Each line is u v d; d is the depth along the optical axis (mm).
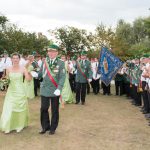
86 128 8758
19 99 8172
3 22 36344
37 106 12016
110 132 8391
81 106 12516
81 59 13062
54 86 7871
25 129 8438
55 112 8008
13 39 33625
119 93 17406
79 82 13023
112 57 16188
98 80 17000
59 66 7820
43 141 7441
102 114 10891
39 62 14773
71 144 7273
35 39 33062
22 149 6848
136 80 12852
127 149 6984
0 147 6945
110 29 31062
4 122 8070
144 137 7965
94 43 29156
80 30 28672
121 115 10805
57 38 28156
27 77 8195
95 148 7020
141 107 12633
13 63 8172
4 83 8156
